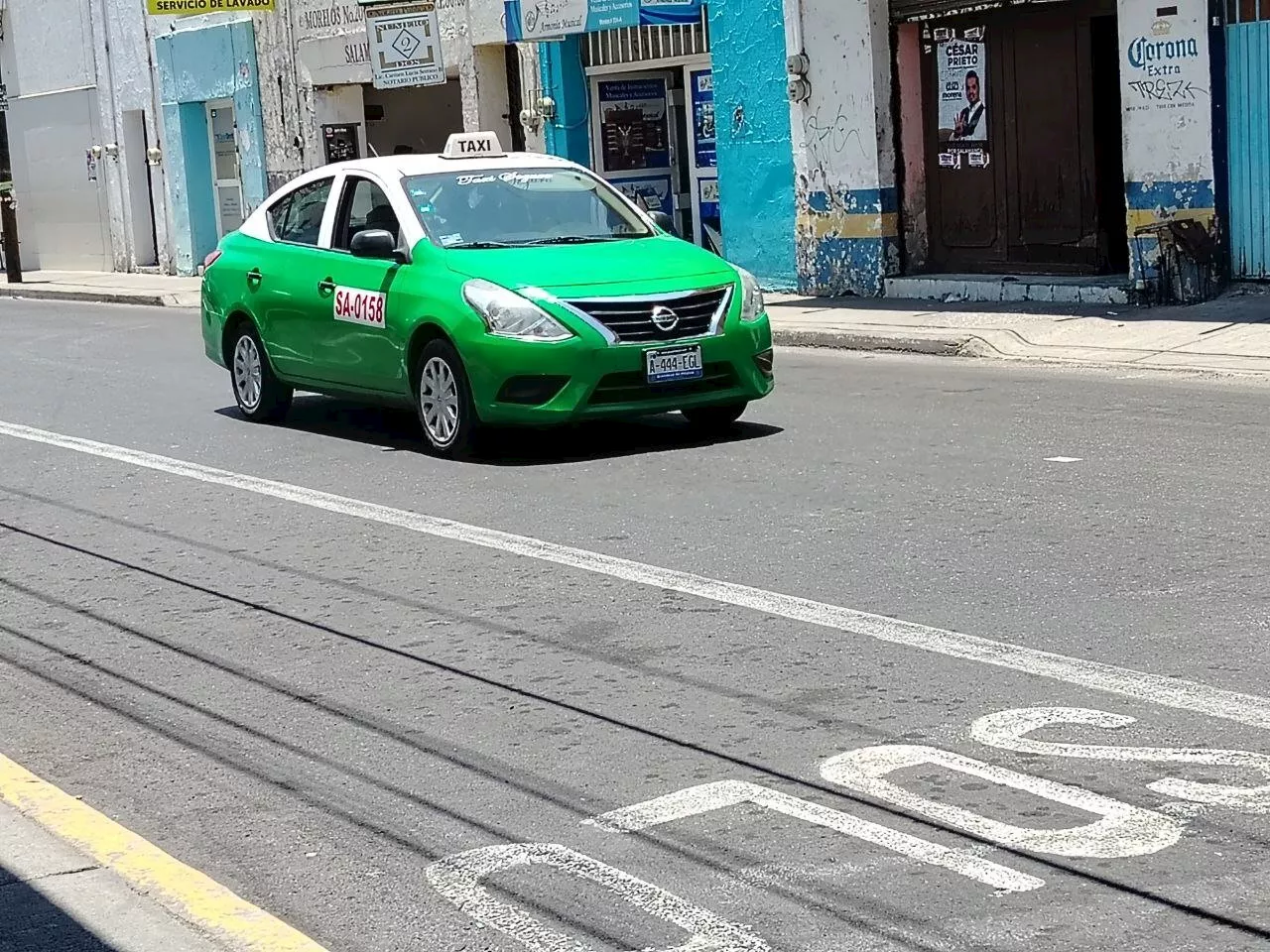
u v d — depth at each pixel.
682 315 10.62
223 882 4.82
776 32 20.17
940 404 12.32
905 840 4.74
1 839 5.22
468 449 11.05
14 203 34.91
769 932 4.24
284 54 29.25
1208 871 4.42
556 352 10.41
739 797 5.13
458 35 25.06
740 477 10.00
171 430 13.20
